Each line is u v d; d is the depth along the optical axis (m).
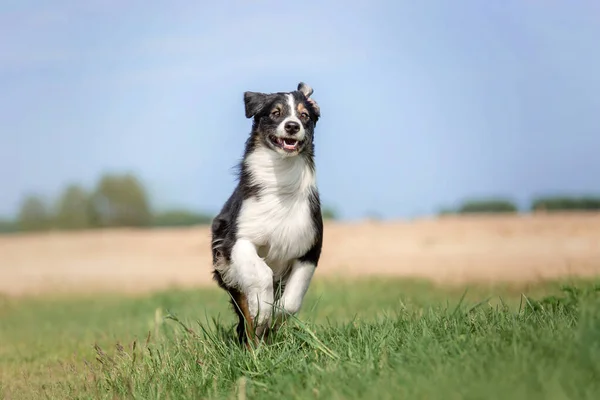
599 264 16.80
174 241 26.97
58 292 20.39
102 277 22.22
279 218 8.17
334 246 22.70
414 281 16.62
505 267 17.72
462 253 20.12
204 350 7.69
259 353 7.25
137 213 37.38
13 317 16.59
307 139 8.30
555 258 18.22
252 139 8.46
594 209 27.56
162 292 18.03
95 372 8.14
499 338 6.16
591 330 5.68
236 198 8.44
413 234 23.17
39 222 37.50
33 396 8.01
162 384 7.02
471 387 5.14
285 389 6.19
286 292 8.27
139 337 10.41
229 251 8.30
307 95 8.82
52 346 11.52
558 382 5.02
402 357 6.23
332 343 7.26
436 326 7.11
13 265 24.89
